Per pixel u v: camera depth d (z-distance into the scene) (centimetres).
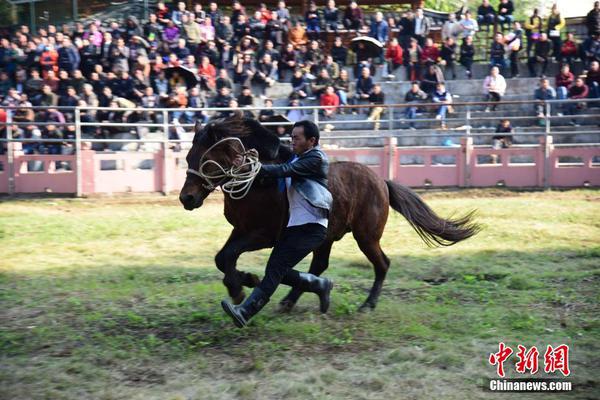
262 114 1595
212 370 518
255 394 475
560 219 1194
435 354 548
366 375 504
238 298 587
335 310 667
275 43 1911
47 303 693
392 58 1936
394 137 1526
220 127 589
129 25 1834
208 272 849
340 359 540
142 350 552
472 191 1491
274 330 602
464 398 473
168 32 1822
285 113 1703
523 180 1523
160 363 532
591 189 1496
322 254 685
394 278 841
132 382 498
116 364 529
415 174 1538
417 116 1714
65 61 1730
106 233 1091
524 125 1789
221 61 1855
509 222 1163
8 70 1781
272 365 525
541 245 1034
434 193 1485
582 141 1723
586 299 707
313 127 584
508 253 981
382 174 1536
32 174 1451
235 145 590
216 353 552
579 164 1541
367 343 576
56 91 1669
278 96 1819
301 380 496
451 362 531
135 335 596
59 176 1455
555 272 852
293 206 585
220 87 1678
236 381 498
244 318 559
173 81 1702
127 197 1454
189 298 713
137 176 1473
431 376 505
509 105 1830
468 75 1942
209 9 2178
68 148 1495
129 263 907
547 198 1410
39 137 1501
